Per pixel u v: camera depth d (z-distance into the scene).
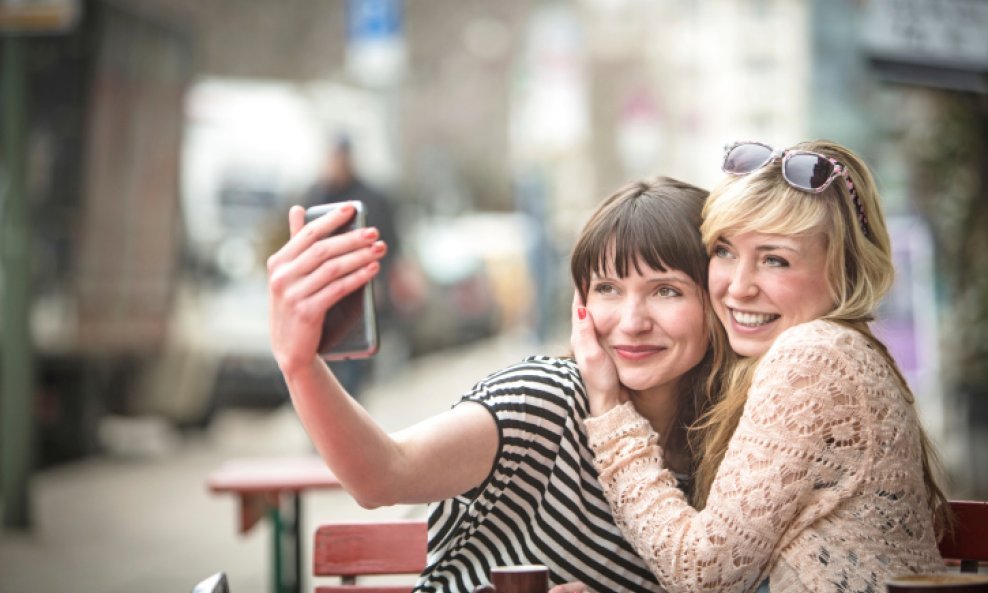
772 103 52.31
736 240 2.78
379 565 3.32
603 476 2.72
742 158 2.80
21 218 8.99
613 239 2.83
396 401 16.75
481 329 27.27
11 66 9.02
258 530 8.62
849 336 2.69
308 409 2.32
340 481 2.46
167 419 12.99
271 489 4.80
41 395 11.50
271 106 14.59
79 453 11.92
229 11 32.91
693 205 2.88
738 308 2.79
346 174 12.48
